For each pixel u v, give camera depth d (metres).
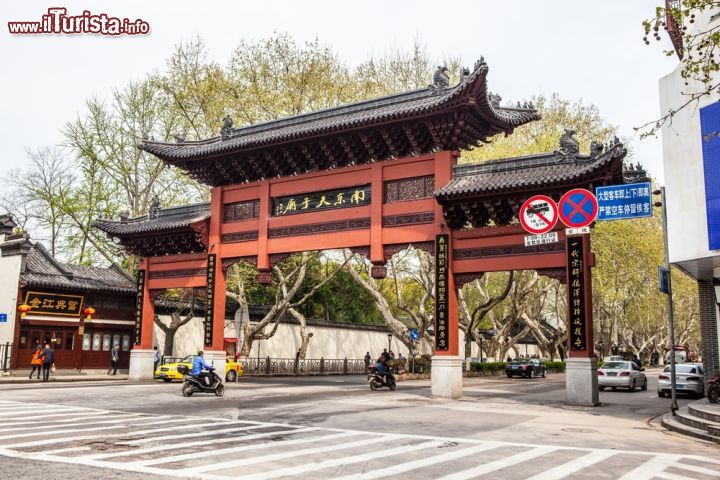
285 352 49.44
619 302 55.94
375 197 25.48
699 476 9.45
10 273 34.12
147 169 43.09
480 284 46.34
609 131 43.00
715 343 25.39
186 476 8.61
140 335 32.78
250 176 29.95
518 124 25.94
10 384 28.31
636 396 27.48
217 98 39.62
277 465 9.53
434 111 23.34
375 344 60.75
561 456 10.95
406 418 16.42
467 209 23.25
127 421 14.70
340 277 59.78
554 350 57.94
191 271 31.27
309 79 39.03
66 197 44.22
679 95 20.53
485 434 13.69
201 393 24.06
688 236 19.86
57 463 9.42
